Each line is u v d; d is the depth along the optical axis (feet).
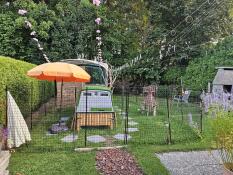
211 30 71.51
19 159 21.33
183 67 71.77
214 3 69.82
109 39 71.15
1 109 25.45
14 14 61.57
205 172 19.88
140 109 46.85
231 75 48.75
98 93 32.22
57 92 45.24
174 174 19.51
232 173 14.20
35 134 28.86
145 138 27.50
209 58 61.21
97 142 26.27
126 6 77.51
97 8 70.28
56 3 68.64
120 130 31.17
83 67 39.93
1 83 25.75
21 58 60.54
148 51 74.84
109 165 20.56
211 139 16.29
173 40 73.97
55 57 62.39
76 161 21.16
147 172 19.47
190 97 51.83
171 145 25.73
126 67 71.87
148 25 78.07
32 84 35.70
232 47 59.00
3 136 22.68
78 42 66.28
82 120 31.12
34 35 60.54
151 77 73.41
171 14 76.38
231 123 14.62
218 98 36.55
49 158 21.63
